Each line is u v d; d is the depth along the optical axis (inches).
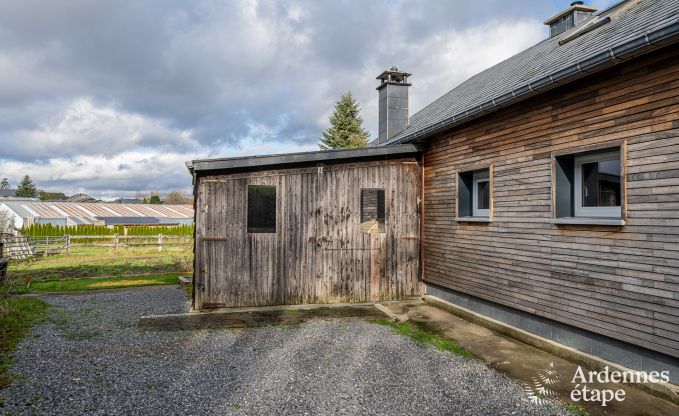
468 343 233.0
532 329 235.8
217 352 210.1
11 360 193.6
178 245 853.8
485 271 271.1
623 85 181.5
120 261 636.7
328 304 324.5
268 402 153.7
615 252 184.1
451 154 309.1
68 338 231.8
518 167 243.6
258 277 311.1
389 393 164.1
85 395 156.6
